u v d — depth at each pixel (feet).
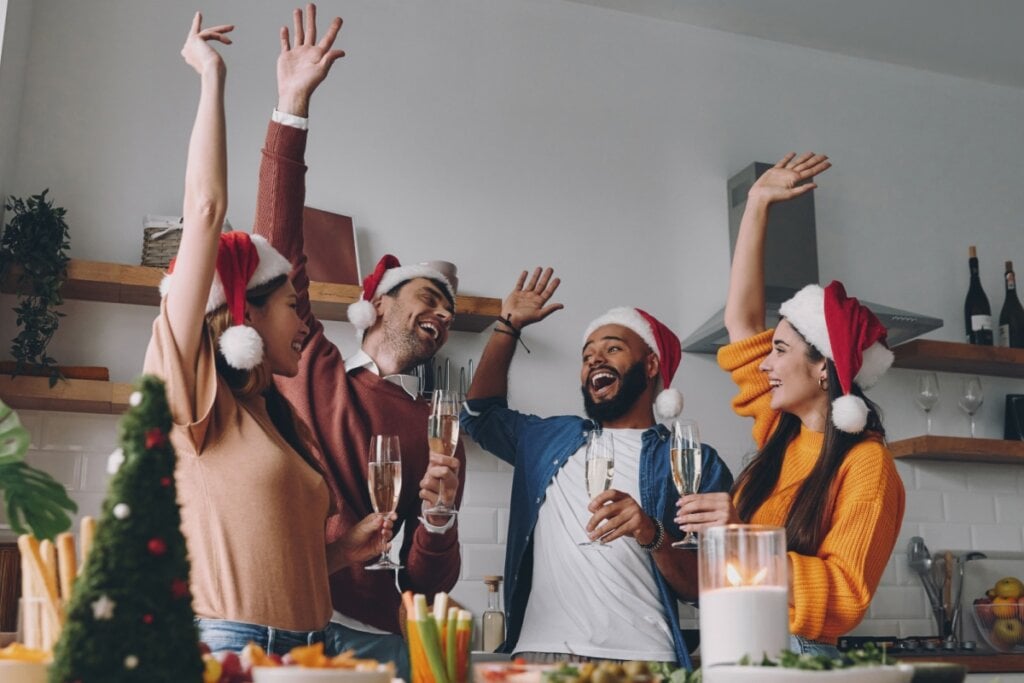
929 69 13.93
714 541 3.78
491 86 11.96
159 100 10.75
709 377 11.89
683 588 8.41
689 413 11.74
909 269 13.12
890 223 13.20
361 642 8.00
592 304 11.73
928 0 12.49
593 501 7.64
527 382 11.26
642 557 8.73
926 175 13.53
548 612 8.64
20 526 5.75
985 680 10.61
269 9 11.30
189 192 5.55
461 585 10.57
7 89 9.71
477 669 3.81
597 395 9.80
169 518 3.12
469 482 10.82
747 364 8.39
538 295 10.49
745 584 3.71
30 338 9.48
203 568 5.58
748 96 12.97
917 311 13.02
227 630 5.45
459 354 11.05
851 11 12.72
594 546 8.66
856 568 6.79
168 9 10.97
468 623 4.49
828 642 6.82
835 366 7.60
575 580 8.60
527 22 12.28
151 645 2.98
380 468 5.97
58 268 9.51
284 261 6.56
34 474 5.85
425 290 9.77
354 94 11.43
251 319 6.34
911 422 12.68
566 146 12.09
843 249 12.89
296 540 5.76
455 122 11.73
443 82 11.80
